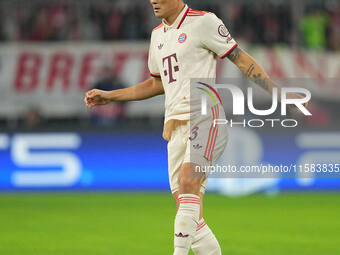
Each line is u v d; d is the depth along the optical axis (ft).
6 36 166.09
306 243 78.64
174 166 48.60
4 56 154.71
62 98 153.99
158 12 47.88
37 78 154.40
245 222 97.45
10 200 128.77
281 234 85.97
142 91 54.19
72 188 148.36
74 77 154.40
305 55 153.58
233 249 74.18
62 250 73.20
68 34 168.96
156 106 153.79
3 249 74.02
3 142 148.15
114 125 149.79
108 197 133.39
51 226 93.86
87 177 148.77
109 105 153.48
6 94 153.69
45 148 148.46
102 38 169.89
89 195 137.39
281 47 157.38
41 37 168.04
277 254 71.00
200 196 47.75
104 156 149.18
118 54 155.33
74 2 169.78
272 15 168.14
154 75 53.16
